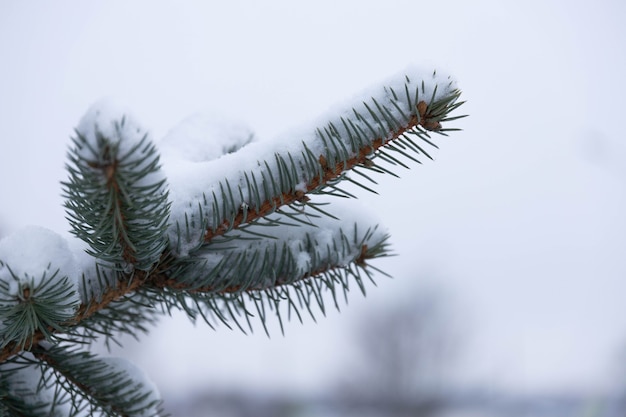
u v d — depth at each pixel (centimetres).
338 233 49
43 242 41
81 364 48
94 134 36
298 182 44
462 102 43
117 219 40
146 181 39
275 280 47
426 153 44
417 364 527
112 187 38
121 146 37
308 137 44
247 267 46
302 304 49
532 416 335
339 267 49
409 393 521
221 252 46
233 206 44
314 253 48
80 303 43
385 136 43
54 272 41
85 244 46
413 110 43
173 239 44
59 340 45
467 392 512
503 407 427
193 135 59
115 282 45
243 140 61
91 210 40
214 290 46
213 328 47
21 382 49
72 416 49
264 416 496
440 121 43
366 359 541
